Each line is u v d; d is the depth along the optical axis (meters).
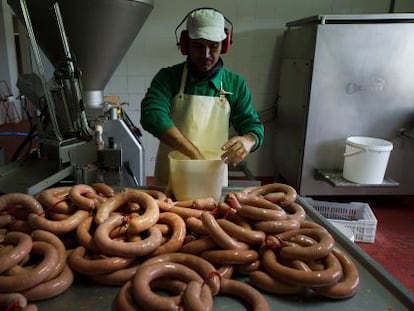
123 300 0.72
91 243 0.84
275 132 3.28
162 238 0.89
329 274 0.76
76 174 1.31
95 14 1.57
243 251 0.83
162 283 0.79
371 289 0.82
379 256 2.11
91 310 0.73
